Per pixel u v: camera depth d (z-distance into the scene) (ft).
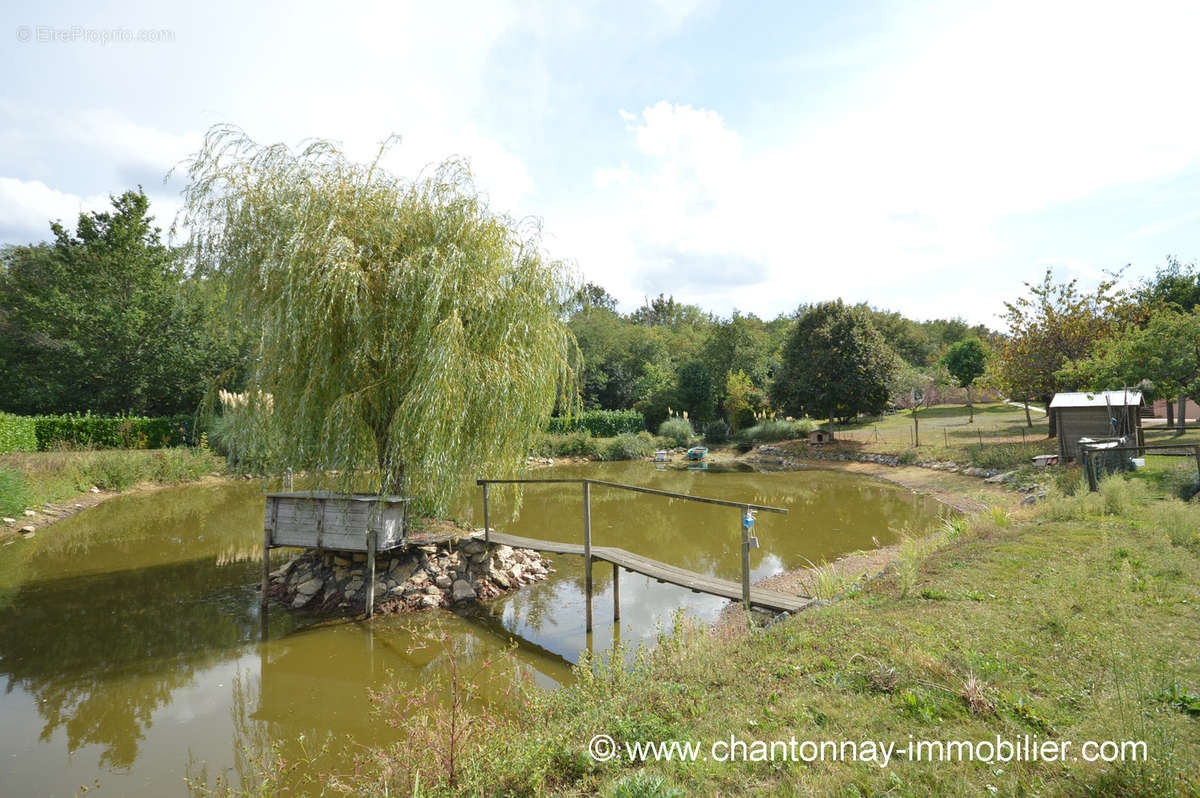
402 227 30.04
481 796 11.75
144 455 66.80
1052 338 72.28
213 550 40.70
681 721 14.02
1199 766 10.14
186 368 99.04
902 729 12.66
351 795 14.58
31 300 95.50
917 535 41.93
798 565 36.22
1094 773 10.41
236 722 18.98
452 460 29.25
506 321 30.78
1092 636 16.31
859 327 94.32
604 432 112.68
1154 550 24.34
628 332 165.37
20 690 21.21
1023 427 94.07
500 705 19.54
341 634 26.27
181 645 25.08
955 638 16.90
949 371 157.89
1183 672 13.99
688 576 26.23
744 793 10.94
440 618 28.25
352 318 26.99
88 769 16.42
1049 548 25.93
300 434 27.32
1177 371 49.24
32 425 71.05
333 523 29.14
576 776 12.46
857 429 114.52
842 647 17.08
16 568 36.45
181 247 29.22
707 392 127.54
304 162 29.37
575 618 28.50
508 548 35.94
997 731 12.32
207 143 29.27
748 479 75.25
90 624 27.40
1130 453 46.03
